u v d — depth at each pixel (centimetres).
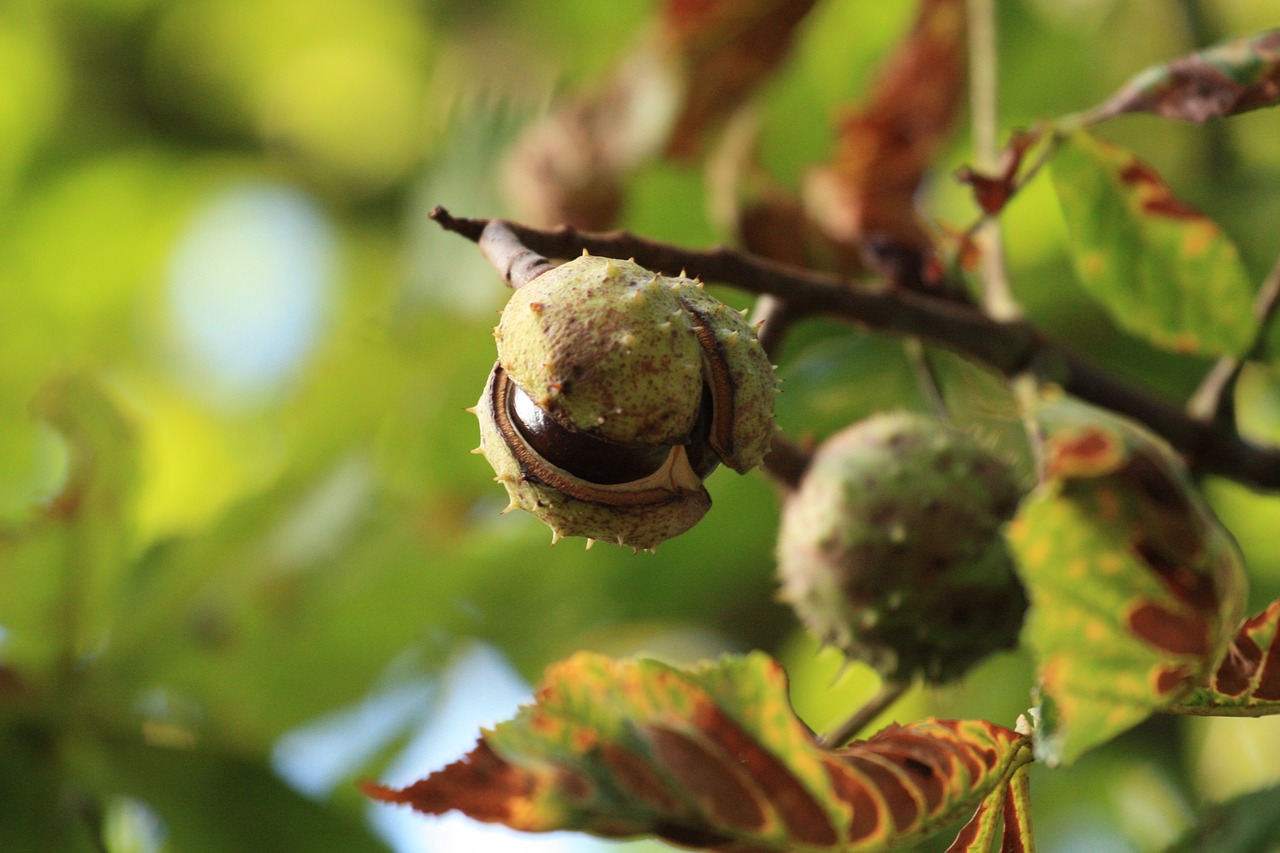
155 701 78
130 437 76
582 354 64
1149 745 84
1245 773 84
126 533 76
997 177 73
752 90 85
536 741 65
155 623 78
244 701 81
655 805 65
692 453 65
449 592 84
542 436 65
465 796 64
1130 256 74
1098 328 86
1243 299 73
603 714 65
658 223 88
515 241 66
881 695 74
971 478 74
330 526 82
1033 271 87
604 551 87
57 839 74
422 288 87
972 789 66
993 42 79
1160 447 65
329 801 75
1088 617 64
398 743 85
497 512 85
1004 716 84
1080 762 84
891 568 73
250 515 81
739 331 65
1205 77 71
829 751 66
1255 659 66
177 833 75
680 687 65
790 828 65
